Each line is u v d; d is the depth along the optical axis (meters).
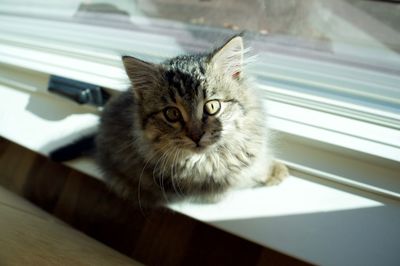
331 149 0.39
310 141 0.40
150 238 0.45
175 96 0.40
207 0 0.49
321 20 0.43
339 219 0.38
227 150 0.42
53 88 0.48
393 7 0.40
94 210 0.48
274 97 0.42
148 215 0.46
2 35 0.56
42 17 0.56
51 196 0.50
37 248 0.34
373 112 0.38
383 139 0.37
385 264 0.36
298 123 0.40
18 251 0.33
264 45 0.45
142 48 0.50
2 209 0.39
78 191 0.49
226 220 0.40
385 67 0.40
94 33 0.53
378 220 0.37
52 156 0.47
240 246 0.42
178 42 0.50
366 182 0.38
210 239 0.43
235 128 0.41
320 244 0.37
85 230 0.47
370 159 0.38
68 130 0.49
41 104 0.51
